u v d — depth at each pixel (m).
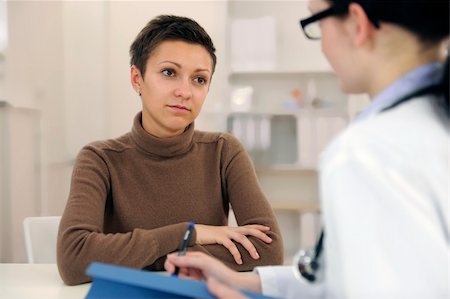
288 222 2.79
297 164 2.91
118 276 0.52
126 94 2.96
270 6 3.11
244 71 2.98
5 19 2.37
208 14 2.96
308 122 2.84
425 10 0.42
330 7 0.45
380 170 0.38
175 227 1.01
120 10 2.97
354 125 0.43
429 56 0.44
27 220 1.33
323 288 0.49
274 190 3.02
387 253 0.36
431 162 0.38
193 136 1.29
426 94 0.43
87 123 2.92
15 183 2.40
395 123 0.41
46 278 0.98
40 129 2.61
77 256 0.95
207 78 1.19
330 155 0.41
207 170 1.27
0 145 2.34
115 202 1.18
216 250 1.03
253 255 1.05
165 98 1.15
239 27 2.99
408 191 0.37
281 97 3.12
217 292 0.50
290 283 0.66
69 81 2.90
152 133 1.22
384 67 0.44
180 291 0.50
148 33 1.17
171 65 1.14
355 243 0.36
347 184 0.38
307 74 3.07
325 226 0.41
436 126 0.40
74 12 2.91
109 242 0.96
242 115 2.97
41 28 2.64
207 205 1.23
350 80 0.47
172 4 2.97
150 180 1.20
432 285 0.35
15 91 2.43
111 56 2.97
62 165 2.80
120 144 1.23
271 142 3.06
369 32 0.43
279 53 3.09
